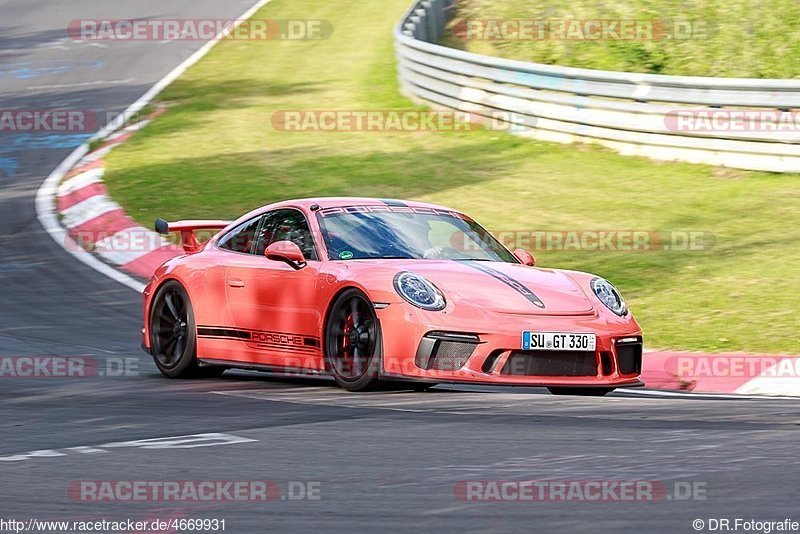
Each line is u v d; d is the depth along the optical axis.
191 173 63.06
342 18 110.00
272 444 19.92
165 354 30.75
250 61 95.06
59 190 61.53
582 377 25.64
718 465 17.50
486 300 25.61
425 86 75.56
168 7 118.56
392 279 25.69
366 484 16.64
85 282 45.03
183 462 18.52
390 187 58.50
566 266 43.53
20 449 19.97
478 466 17.75
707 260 43.19
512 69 66.81
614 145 61.97
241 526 14.48
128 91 86.88
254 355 28.56
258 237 29.72
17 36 108.31
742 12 73.38
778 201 51.44
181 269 30.55
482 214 52.44
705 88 57.88
